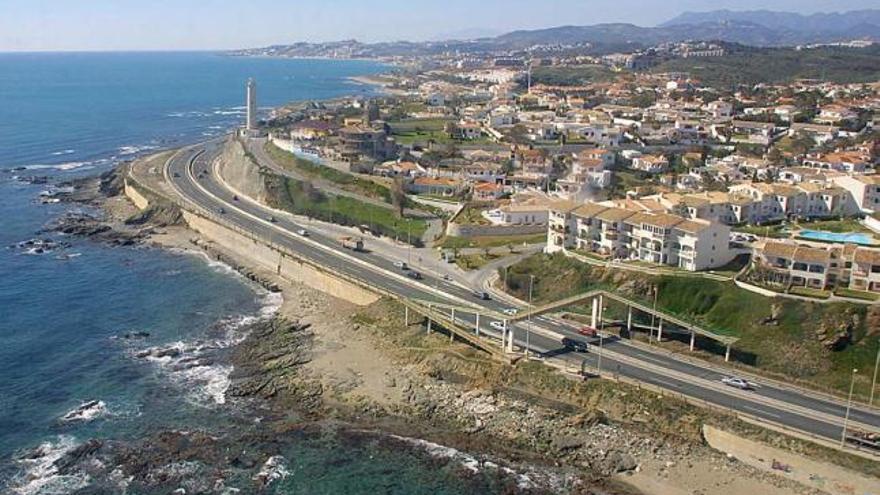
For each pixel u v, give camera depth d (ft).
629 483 273.95
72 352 383.65
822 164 645.51
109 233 601.62
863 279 365.40
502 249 512.22
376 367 363.35
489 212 568.82
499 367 344.28
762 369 341.00
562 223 460.14
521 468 284.82
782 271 378.12
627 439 296.71
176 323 425.28
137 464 286.05
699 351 358.43
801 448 275.59
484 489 272.51
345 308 440.86
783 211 506.48
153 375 359.46
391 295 425.28
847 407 307.37
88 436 305.73
